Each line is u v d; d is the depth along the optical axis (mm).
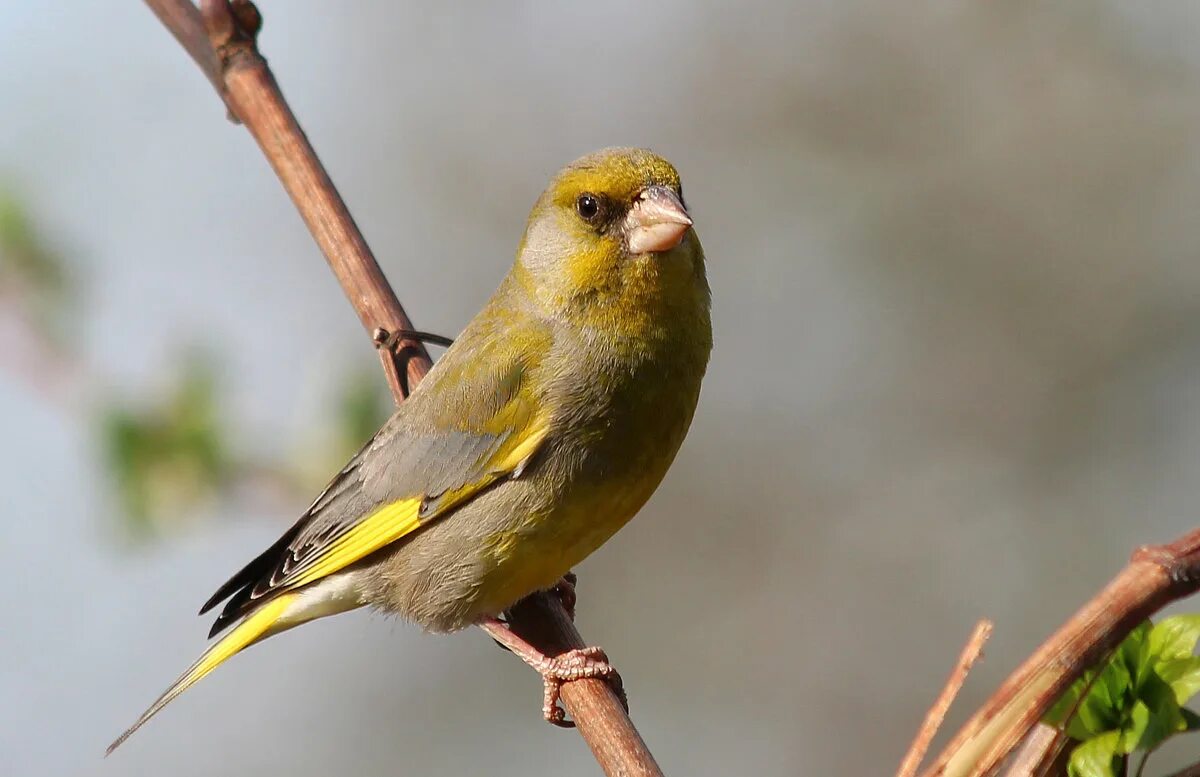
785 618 14633
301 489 8938
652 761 5980
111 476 8992
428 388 7566
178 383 9148
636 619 14719
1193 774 3816
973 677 14219
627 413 7234
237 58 7387
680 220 7016
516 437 7250
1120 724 4238
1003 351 15586
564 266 7273
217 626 8055
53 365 9477
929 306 15820
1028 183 15906
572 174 7309
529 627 7461
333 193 7402
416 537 7578
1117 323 15539
